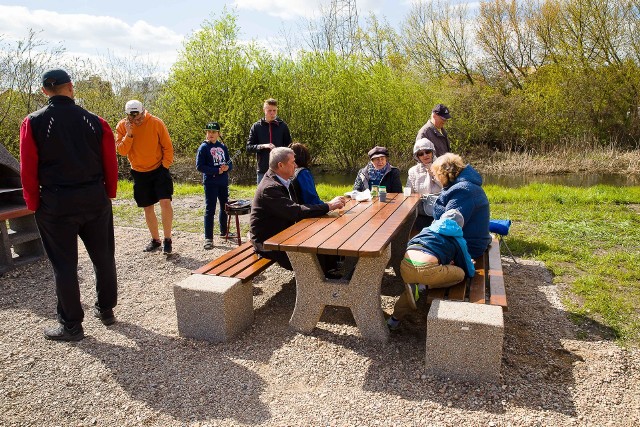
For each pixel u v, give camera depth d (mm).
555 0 23422
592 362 3311
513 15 25750
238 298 3781
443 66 27641
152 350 3566
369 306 3594
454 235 3578
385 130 20656
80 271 5340
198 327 3707
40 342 3707
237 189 11422
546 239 6176
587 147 20953
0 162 5445
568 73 22547
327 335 3750
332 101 20047
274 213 4062
